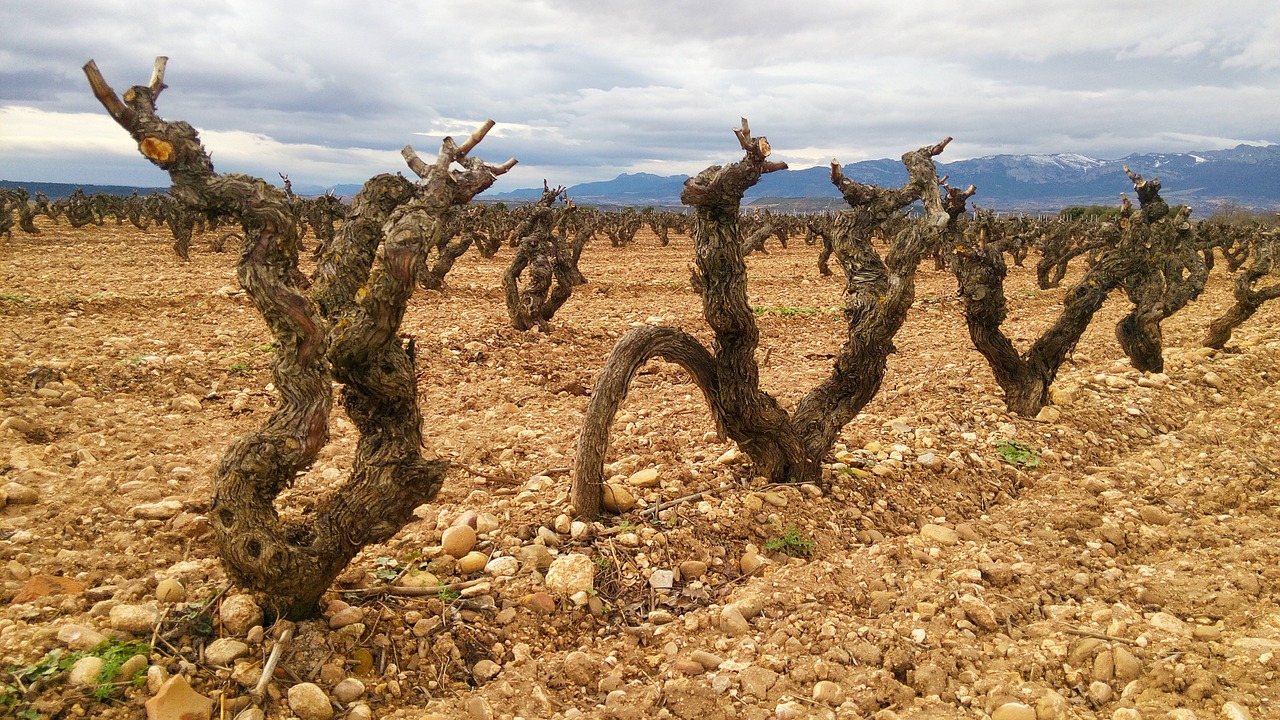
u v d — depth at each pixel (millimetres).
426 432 7250
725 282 4809
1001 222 29953
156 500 4984
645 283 20547
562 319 14336
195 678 3051
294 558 3164
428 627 3668
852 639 3748
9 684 2830
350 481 3393
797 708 3211
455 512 5016
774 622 3943
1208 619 4102
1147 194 8555
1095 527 5395
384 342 3105
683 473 5672
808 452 5535
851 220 5609
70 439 6160
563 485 5562
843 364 5660
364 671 3346
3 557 4047
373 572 4082
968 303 7586
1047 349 7867
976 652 3688
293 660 3236
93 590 3668
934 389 8766
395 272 2924
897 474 6004
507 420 7801
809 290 20891
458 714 3115
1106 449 7359
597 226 45062
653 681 3457
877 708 3279
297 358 2957
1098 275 7750
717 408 5328
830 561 4641
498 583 4109
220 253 25000
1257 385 10023
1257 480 6121
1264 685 3352
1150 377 9570
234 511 3021
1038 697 3285
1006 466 6527
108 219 43969
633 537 4660
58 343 9461
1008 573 4473
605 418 4797
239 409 7422
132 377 8039
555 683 3434
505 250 32094
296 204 20656
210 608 3492
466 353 10539
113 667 2965
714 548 4723
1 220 25203
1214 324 11617
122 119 2541
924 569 4590
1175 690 3363
